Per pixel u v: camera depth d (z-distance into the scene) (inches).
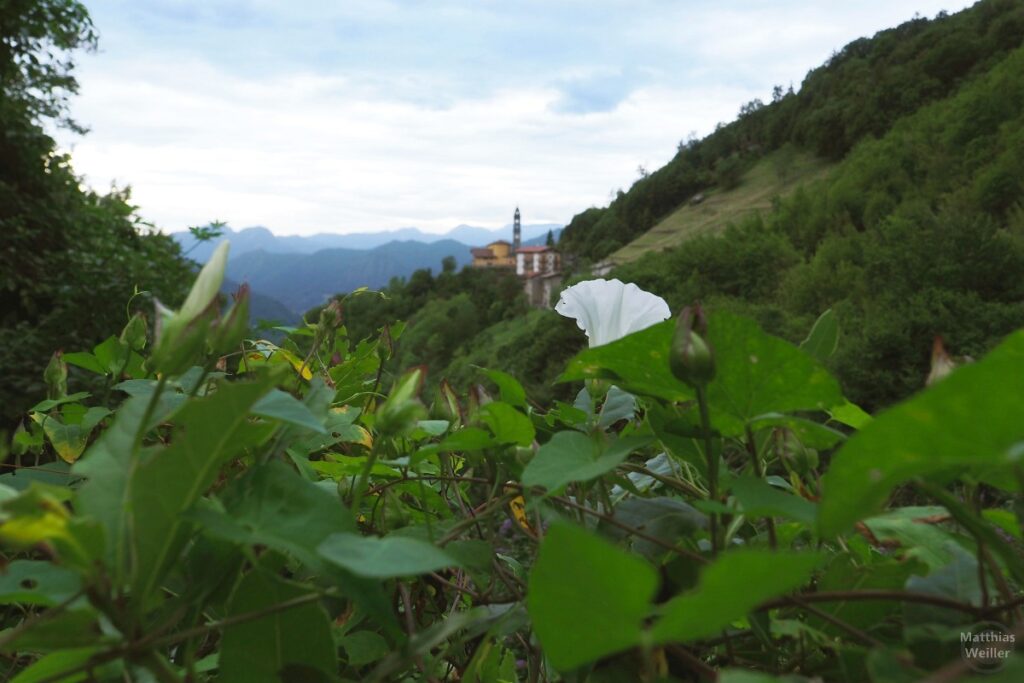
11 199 262.1
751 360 21.4
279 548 19.1
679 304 1481.3
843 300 956.0
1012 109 1515.7
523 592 28.2
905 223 856.9
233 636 20.3
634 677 23.0
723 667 24.4
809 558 12.0
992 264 731.4
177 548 18.9
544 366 1040.2
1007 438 13.4
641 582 13.5
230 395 17.7
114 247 276.2
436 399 35.4
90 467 19.2
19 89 304.3
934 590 20.6
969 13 2662.4
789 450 25.6
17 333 229.3
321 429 19.8
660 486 36.7
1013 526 23.4
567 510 31.7
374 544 18.3
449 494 41.7
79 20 297.4
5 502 16.3
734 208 2741.1
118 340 45.7
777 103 3469.5
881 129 2497.5
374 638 28.0
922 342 690.8
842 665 19.6
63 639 17.2
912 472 15.0
